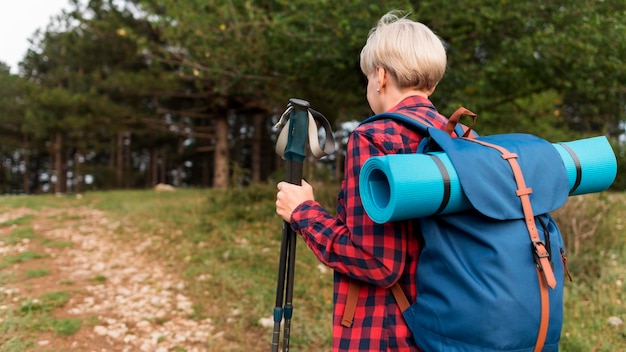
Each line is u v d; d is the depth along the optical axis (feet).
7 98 62.80
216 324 11.19
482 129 19.21
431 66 4.20
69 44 47.09
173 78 41.98
